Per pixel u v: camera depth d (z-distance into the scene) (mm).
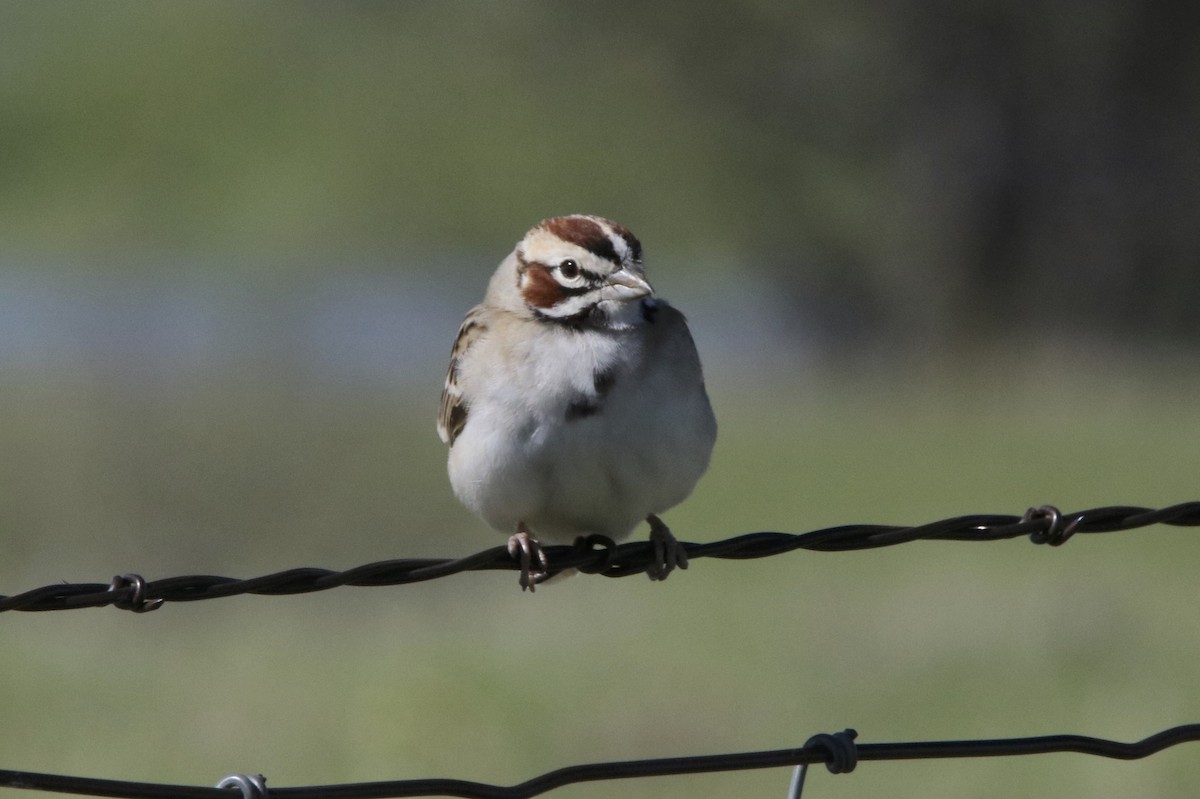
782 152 33844
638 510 6496
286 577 5211
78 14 52625
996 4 31766
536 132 41938
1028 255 32938
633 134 38750
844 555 15797
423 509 16312
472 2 34031
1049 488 19547
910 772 10297
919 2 31906
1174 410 25391
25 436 15875
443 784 4895
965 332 32844
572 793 10070
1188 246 32594
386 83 44281
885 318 33656
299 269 37906
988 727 10648
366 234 42125
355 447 16438
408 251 41781
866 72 32625
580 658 12383
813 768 10406
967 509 18359
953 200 32781
